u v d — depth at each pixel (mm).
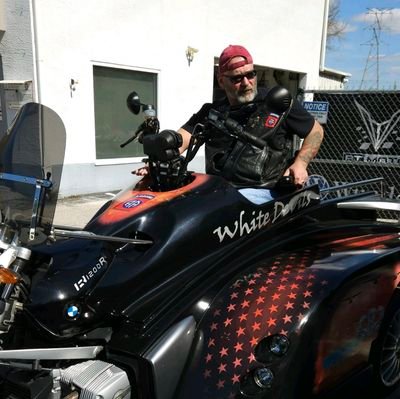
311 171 6207
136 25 8570
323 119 5977
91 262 2080
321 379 2158
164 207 2229
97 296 2012
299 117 2727
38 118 2178
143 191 2414
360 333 2393
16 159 2135
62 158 2164
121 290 2035
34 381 1886
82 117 7980
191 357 1929
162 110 9398
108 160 8617
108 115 8594
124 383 1865
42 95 7332
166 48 9242
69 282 1988
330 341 2156
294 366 1922
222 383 1850
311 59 14023
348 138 5973
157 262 2096
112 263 2107
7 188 2123
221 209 2293
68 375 1873
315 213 2793
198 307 2018
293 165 2680
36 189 1992
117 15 8203
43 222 1989
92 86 8039
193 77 9953
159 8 8922
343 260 2342
